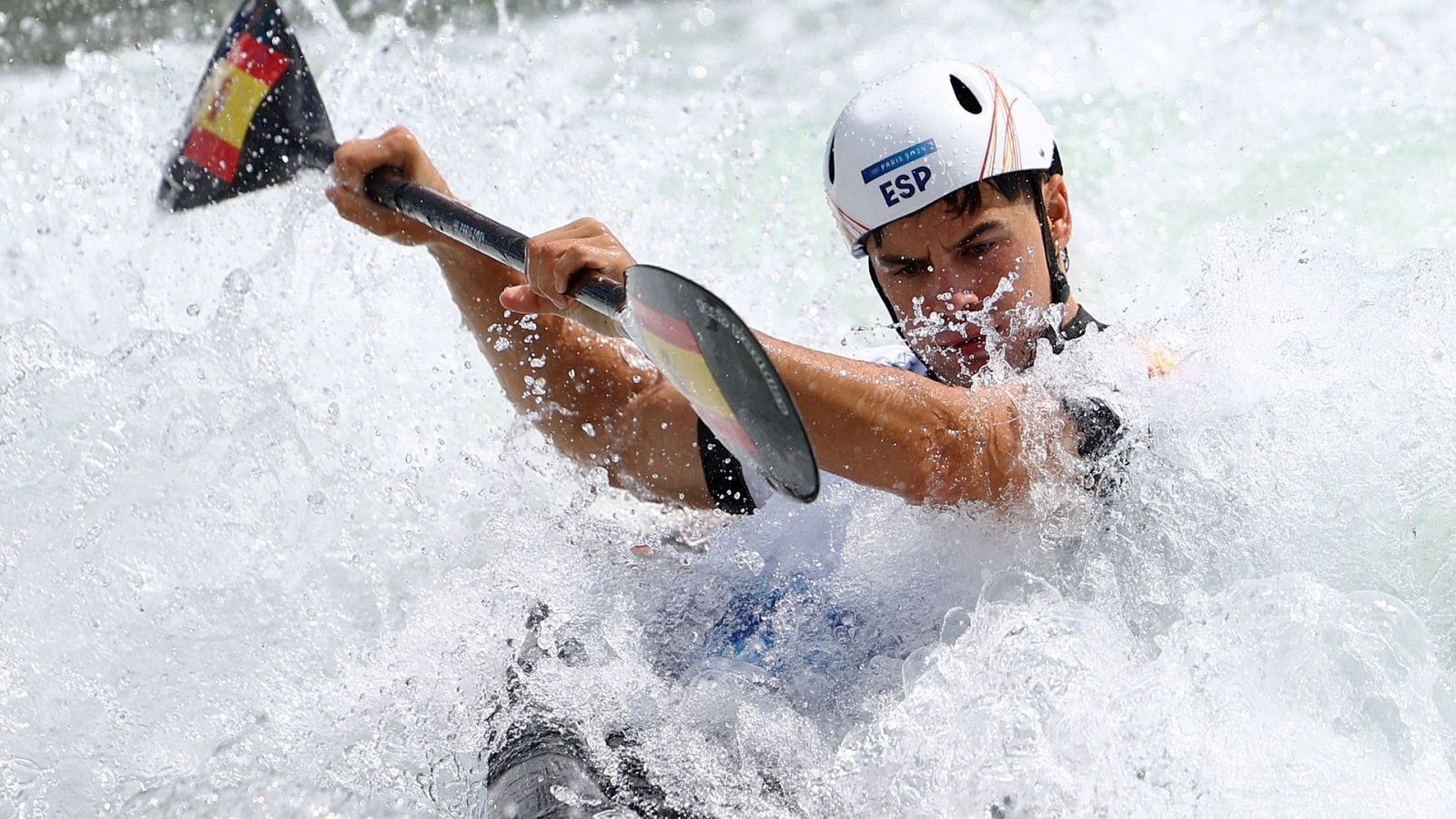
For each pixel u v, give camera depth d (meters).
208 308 12.65
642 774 7.05
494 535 9.10
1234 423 7.96
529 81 17.77
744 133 17.83
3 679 8.31
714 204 15.27
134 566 9.03
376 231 8.95
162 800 7.32
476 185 13.93
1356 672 6.67
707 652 8.13
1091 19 20.80
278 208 13.30
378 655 8.45
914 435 7.36
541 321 8.92
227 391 9.72
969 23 21.92
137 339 9.90
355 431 10.89
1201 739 6.42
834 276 14.16
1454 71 17.05
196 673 8.47
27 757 7.86
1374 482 7.88
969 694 6.89
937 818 6.55
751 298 13.70
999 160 7.98
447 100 14.45
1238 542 7.76
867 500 8.41
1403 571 7.71
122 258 13.16
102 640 8.65
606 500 9.30
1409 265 8.67
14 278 12.98
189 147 9.51
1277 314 8.39
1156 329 8.38
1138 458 7.77
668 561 8.75
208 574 9.10
